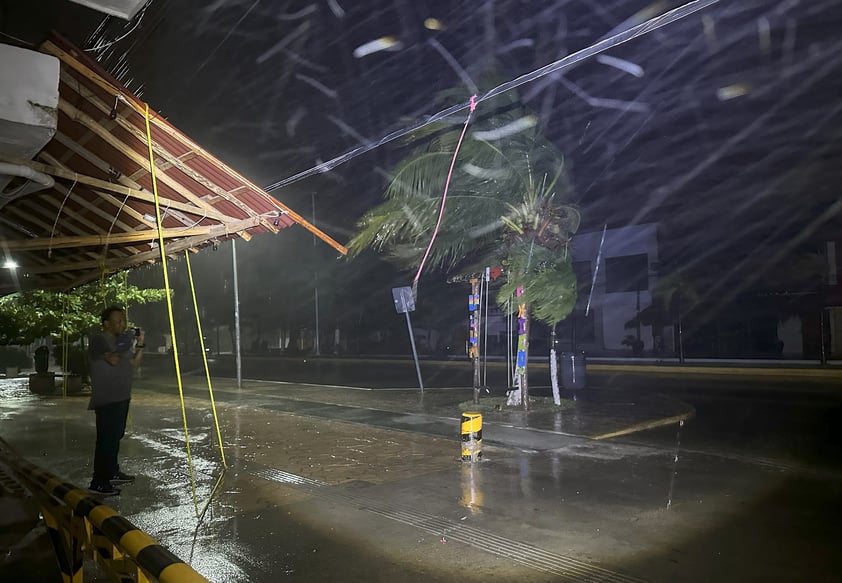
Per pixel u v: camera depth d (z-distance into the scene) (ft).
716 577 15.23
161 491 22.94
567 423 37.32
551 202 44.11
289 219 22.45
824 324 91.35
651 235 104.37
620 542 17.63
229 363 134.82
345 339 163.73
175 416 43.55
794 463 27.37
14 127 11.19
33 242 21.65
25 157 13.07
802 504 21.24
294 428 37.55
